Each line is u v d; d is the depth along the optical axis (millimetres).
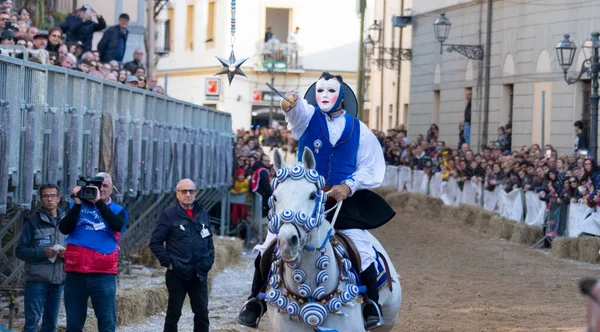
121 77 20281
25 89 12305
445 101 43281
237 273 19562
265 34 60625
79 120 14227
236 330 13727
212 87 60469
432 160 34094
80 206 10781
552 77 33969
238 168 26734
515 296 17375
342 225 9250
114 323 11039
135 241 18859
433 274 20000
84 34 22781
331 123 9281
